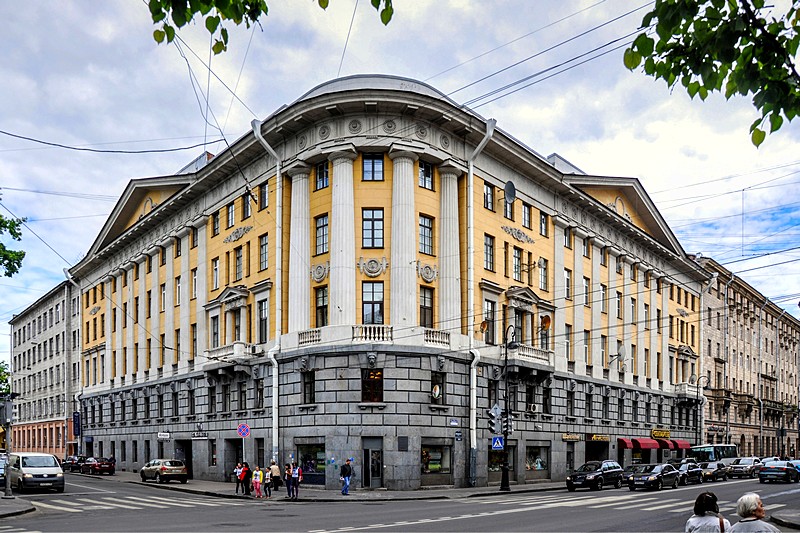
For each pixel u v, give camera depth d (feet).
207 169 145.38
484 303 126.11
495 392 127.75
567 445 146.82
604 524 63.98
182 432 150.92
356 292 114.42
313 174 121.60
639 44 17.95
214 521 68.03
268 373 124.06
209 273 147.13
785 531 62.54
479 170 127.95
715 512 25.99
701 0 16.67
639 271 183.93
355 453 109.29
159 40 19.80
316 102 114.93
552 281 146.51
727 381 233.14
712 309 227.40
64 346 230.27
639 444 168.86
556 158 179.01
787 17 17.56
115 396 184.34
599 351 161.38
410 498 99.45
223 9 18.95
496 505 86.69
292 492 100.94
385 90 113.19
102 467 163.12
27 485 106.01
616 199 174.19
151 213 165.68
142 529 60.80
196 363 148.15
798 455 295.28
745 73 17.52
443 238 121.08
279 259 123.34
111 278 195.00
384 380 111.24
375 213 116.37
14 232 89.97
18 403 277.85
